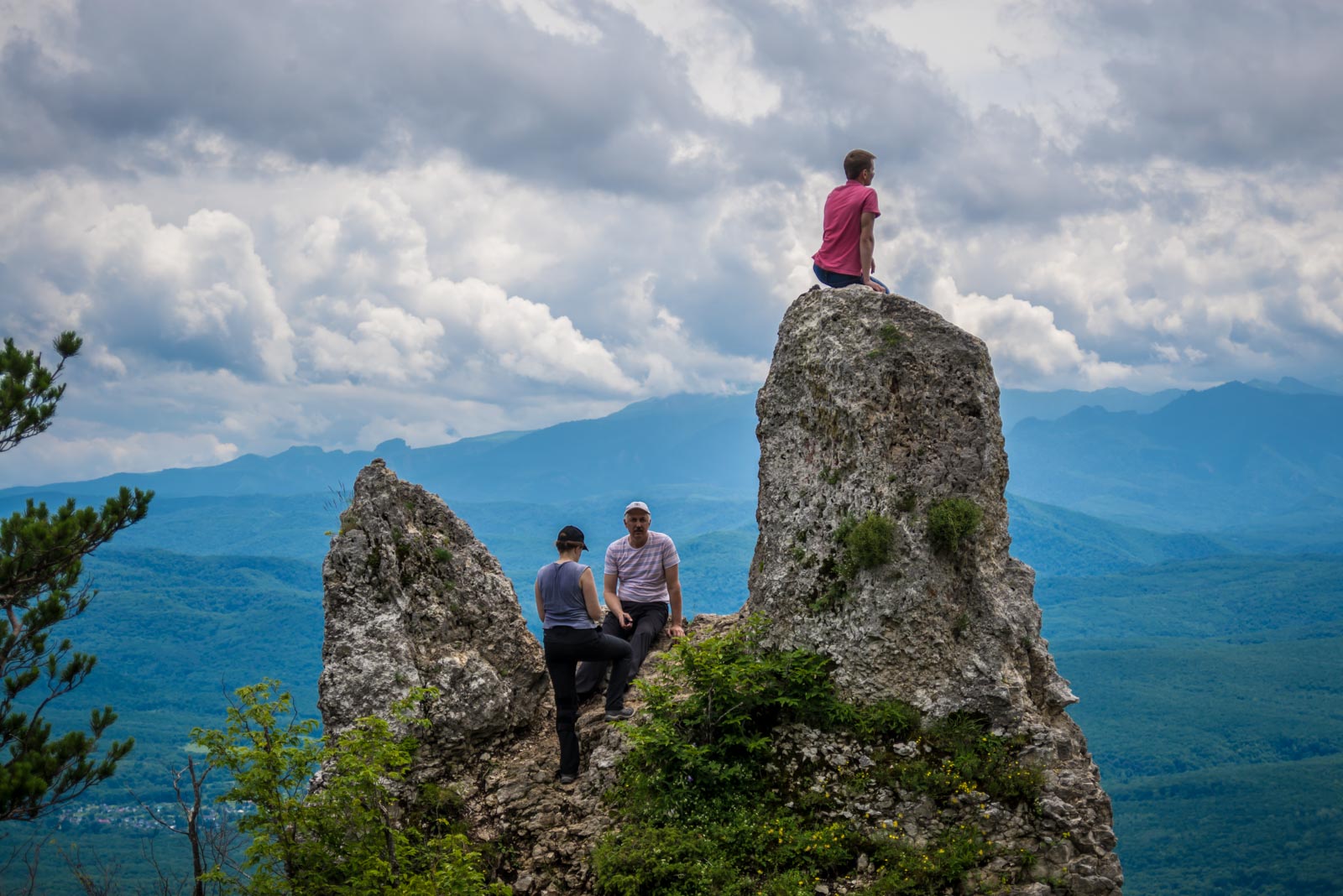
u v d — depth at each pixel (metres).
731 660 10.47
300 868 8.44
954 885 8.36
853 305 11.07
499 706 11.05
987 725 9.59
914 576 9.99
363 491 11.56
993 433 10.59
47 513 13.20
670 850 8.83
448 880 8.30
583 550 10.72
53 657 12.87
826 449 10.97
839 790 9.22
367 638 10.88
